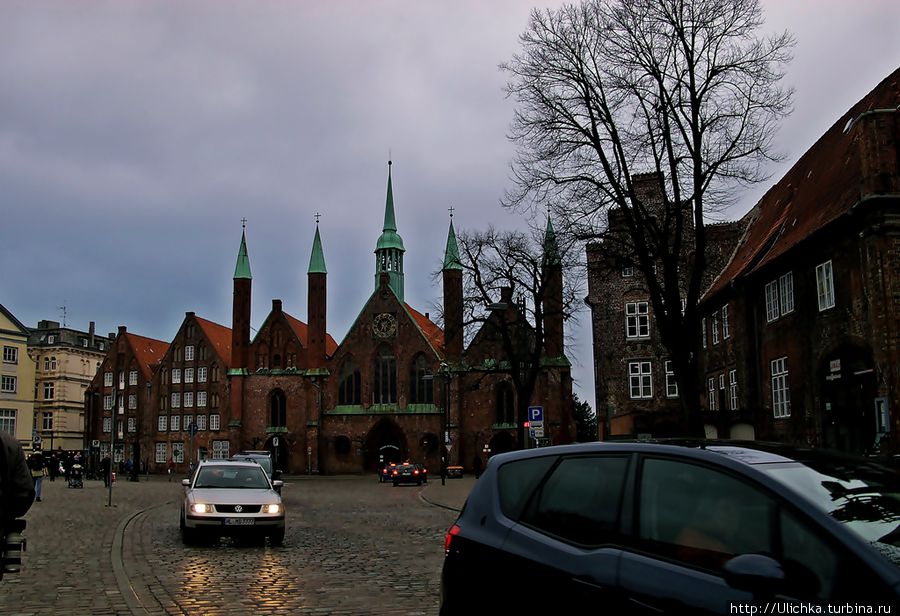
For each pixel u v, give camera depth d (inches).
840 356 935.7
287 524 862.5
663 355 1736.0
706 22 938.1
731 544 171.0
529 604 206.2
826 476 178.5
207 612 368.5
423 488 1910.7
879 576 144.9
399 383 3075.8
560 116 1013.2
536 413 1133.7
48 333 4035.4
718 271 1557.6
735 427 1172.5
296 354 3211.1
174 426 3486.7
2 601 390.3
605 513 201.5
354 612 371.6
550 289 1891.0
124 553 577.6
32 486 245.4
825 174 1110.4
